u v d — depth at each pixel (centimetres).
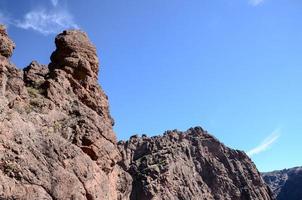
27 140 2875
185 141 13538
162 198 10438
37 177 2791
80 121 3559
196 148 13412
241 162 14075
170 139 13300
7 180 2606
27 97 3275
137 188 10656
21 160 2733
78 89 3947
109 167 3697
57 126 3359
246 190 12781
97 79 4294
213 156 13562
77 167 3170
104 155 3625
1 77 3042
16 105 3067
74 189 3045
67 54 4125
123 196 4381
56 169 2959
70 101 3738
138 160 11950
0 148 2662
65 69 3991
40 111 3319
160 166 11406
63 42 4166
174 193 10875
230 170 13275
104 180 3528
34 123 3111
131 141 12962
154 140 13000
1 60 3155
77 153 3256
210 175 12738
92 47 4347
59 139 3169
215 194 12206
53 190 2864
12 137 2780
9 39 3325
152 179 10875
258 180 13638
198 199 11256
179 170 11738
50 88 3603
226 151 14188
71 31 4319
